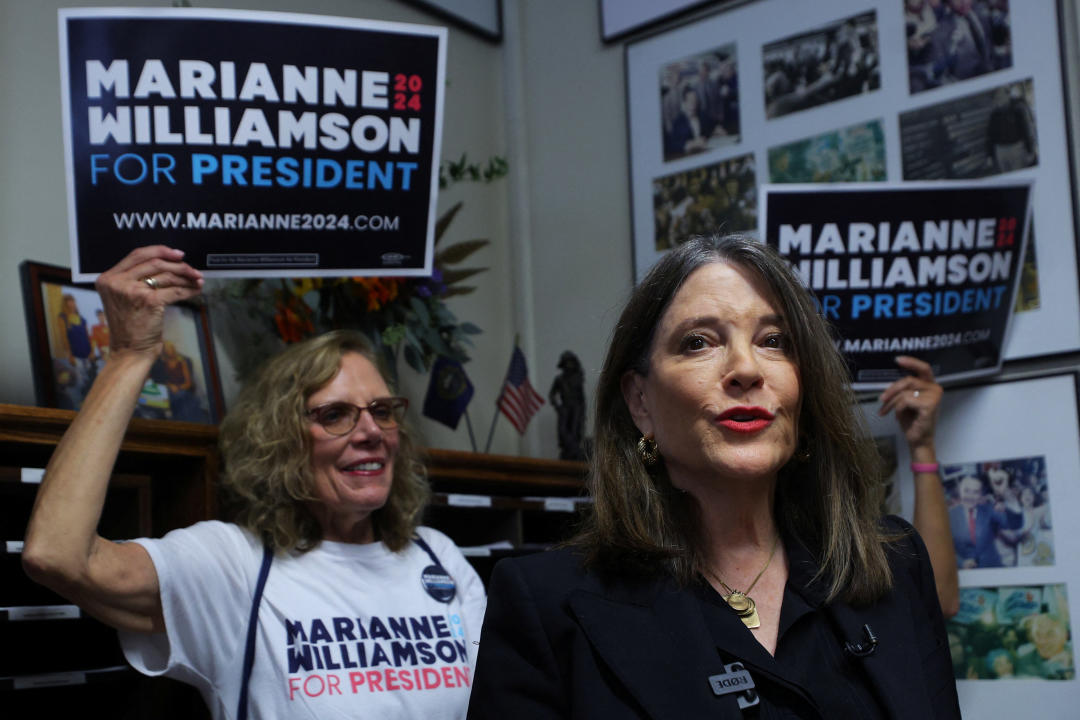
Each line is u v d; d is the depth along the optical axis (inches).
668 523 52.9
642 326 54.4
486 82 182.7
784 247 116.4
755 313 51.8
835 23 149.4
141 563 78.7
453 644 90.1
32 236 117.4
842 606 50.5
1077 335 125.8
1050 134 130.1
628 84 169.3
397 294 128.5
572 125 177.0
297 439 91.6
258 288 128.2
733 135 157.3
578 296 172.2
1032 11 133.0
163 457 94.8
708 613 49.6
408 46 93.7
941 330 120.8
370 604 88.4
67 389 103.4
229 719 80.8
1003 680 126.9
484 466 119.3
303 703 80.9
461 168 147.8
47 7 123.3
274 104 89.7
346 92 91.8
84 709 99.7
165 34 87.5
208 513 96.3
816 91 150.1
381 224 93.0
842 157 146.7
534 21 183.9
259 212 89.2
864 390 121.3
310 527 92.2
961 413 133.4
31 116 119.6
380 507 98.3
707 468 50.6
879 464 57.1
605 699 46.4
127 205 86.4
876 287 118.3
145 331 80.7
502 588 51.8
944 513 120.3
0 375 111.3
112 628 101.1
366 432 92.6
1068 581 123.8
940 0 140.5
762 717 45.8
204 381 116.5
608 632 48.1
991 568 129.2
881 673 47.8
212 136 88.1
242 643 82.7
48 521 73.3
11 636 96.7
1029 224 128.3
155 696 94.9
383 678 84.4
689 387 50.4
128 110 86.7
